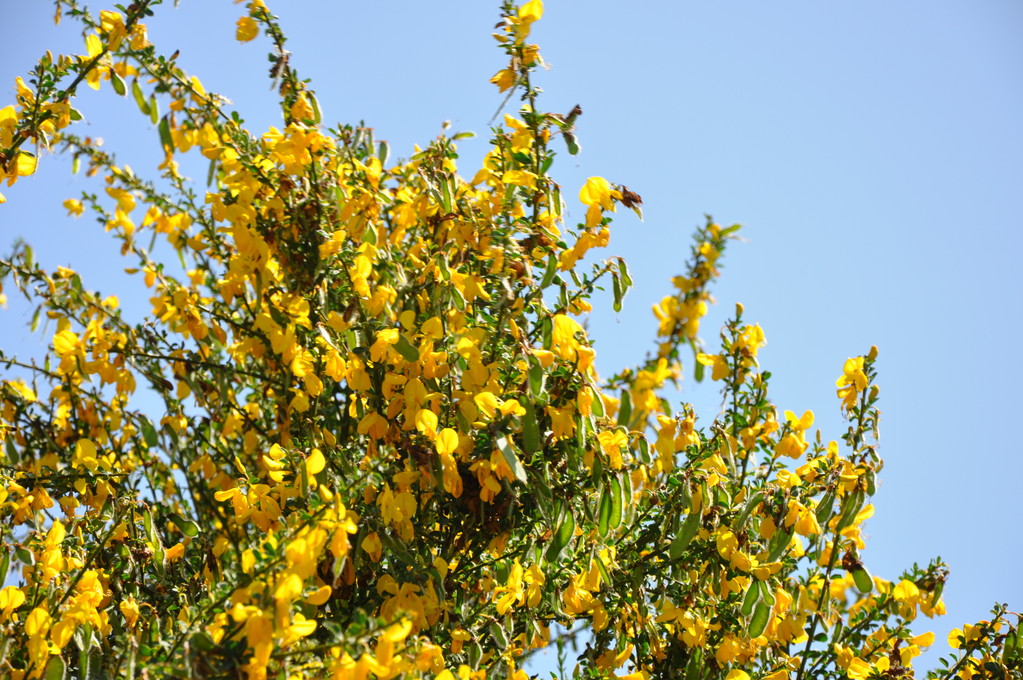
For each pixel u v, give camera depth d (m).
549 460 1.98
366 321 2.03
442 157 2.07
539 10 2.00
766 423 2.03
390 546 1.94
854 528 2.05
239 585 1.82
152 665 1.84
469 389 1.96
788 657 2.07
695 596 2.02
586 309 2.03
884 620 2.06
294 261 2.08
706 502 1.98
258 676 1.78
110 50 2.07
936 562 2.05
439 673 1.88
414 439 1.96
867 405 2.02
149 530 2.01
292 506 1.95
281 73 2.06
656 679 2.06
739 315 2.01
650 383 1.85
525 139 2.01
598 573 2.01
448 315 2.02
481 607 2.01
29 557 1.92
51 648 1.88
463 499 1.98
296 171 2.06
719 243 1.83
